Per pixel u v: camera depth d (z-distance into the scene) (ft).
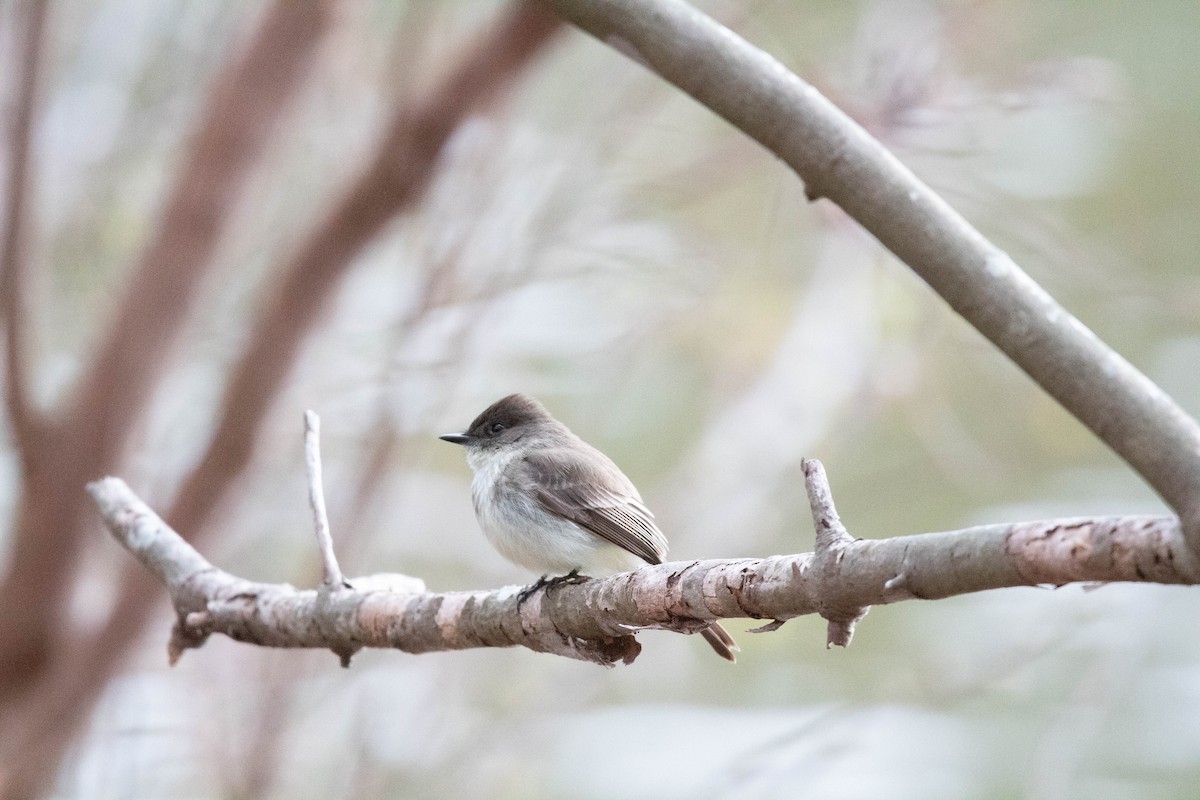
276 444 42.47
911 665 44.01
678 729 47.14
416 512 49.78
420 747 40.91
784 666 47.96
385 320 43.80
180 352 37.58
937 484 50.67
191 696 38.45
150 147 45.24
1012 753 42.29
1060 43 48.24
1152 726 42.47
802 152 14.99
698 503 47.88
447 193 38.27
